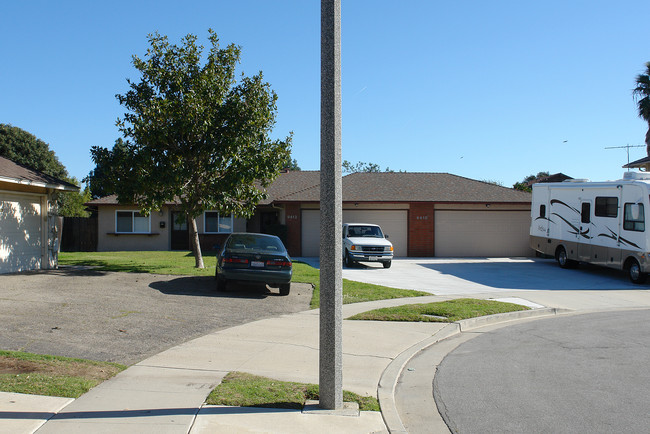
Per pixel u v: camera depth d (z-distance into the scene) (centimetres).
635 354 816
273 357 728
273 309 1105
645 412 564
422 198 2688
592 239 1948
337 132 535
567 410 570
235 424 482
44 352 691
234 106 1653
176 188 1609
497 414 559
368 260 2130
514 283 1730
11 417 471
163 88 1667
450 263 2384
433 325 1004
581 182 2100
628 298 1438
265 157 1684
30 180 1423
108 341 769
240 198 1731
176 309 1040
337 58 534
